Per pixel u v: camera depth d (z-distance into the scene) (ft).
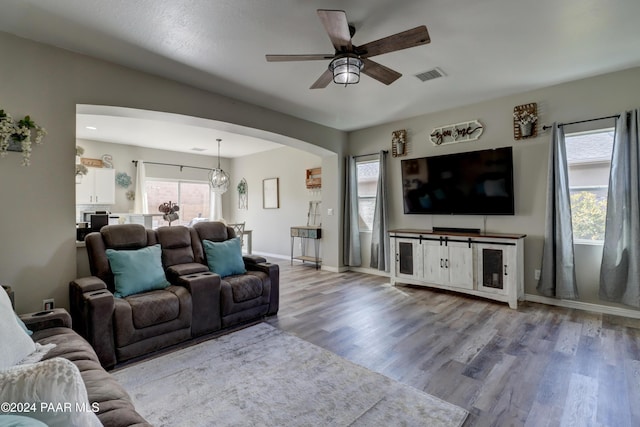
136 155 23.50
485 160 13.51
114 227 9.70
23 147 8.34
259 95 12.93
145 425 3.79
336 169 18.89
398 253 15.28
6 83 8.20
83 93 9.39
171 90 11.26
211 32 8.30
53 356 5.29
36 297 8.65
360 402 6.30
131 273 8.93
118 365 7.82
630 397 6.41
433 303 12.69
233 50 9.27
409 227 16.66
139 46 8.98
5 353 4.71
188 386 6.89
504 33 8.47
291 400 6.38
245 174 27.96
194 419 5.80
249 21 7.82
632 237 10.41
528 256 12.96
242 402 6.32
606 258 11.00
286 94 12.84
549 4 7.22
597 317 10.91
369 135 18.30
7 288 7.47
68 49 9.10
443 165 14.74
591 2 7.14
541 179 12.62
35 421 2.69
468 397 6.46
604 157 11.48
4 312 5.14
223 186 24.54
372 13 7.54
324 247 19.71
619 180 10.72
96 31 8.19
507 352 8.40
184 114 11.61
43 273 8.75
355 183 18.89
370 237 18.58
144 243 10.05
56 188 8.95
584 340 9.07
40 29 8.08
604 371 7.41
